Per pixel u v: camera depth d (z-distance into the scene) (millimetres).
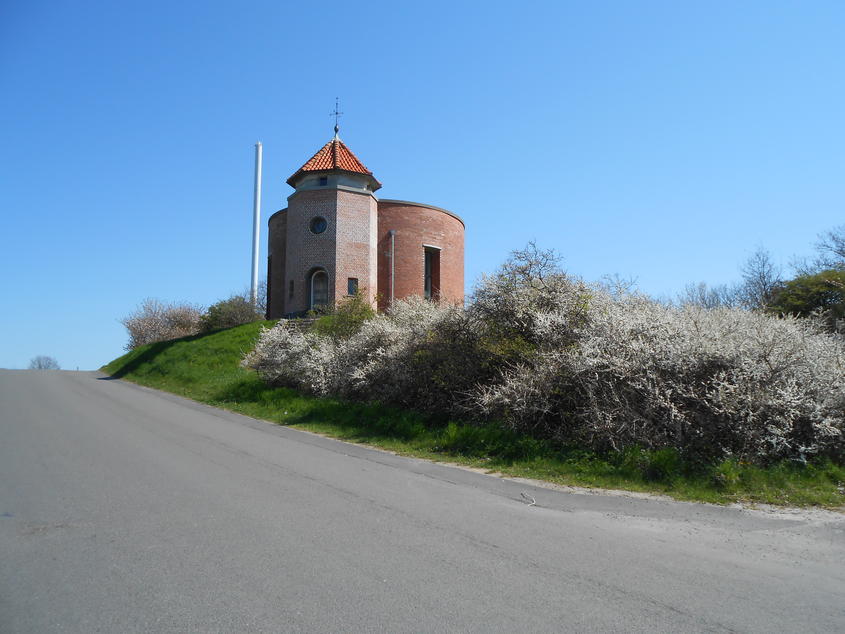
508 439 9734
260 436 11328
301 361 16516
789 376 8102
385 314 17734
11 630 3449
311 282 31531
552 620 3662
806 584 4391
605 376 9039
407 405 13133
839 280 20938
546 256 11977
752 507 6648
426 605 3834
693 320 9281
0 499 6266
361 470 8367
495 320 11883
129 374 27281
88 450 9164
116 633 3416
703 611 3859
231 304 33844
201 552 4738
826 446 7969
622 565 4703
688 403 8430
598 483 7773
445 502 6645
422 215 36031
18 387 20406
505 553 4906
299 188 32938
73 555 4652
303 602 3846
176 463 8312
